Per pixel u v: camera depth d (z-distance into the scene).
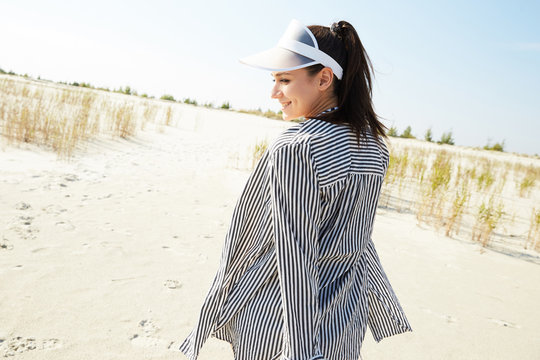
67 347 2.14
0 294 2.57
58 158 7.02
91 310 2.54
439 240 5.29
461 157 19.94
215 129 18.30
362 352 2.45
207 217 4.96
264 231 1.04
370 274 1.26
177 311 2.66
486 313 3.21
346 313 1.06
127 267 3.24
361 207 1.04
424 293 3.47
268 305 1.02
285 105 1.12
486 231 5.42
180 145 11.37
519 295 3.69
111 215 4.50
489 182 9.62
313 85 1.06
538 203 9.37
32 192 4.91
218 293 1.09
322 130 0.98
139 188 5.94
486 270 4.32
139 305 2.67
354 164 1.00
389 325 1.29
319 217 0.95
